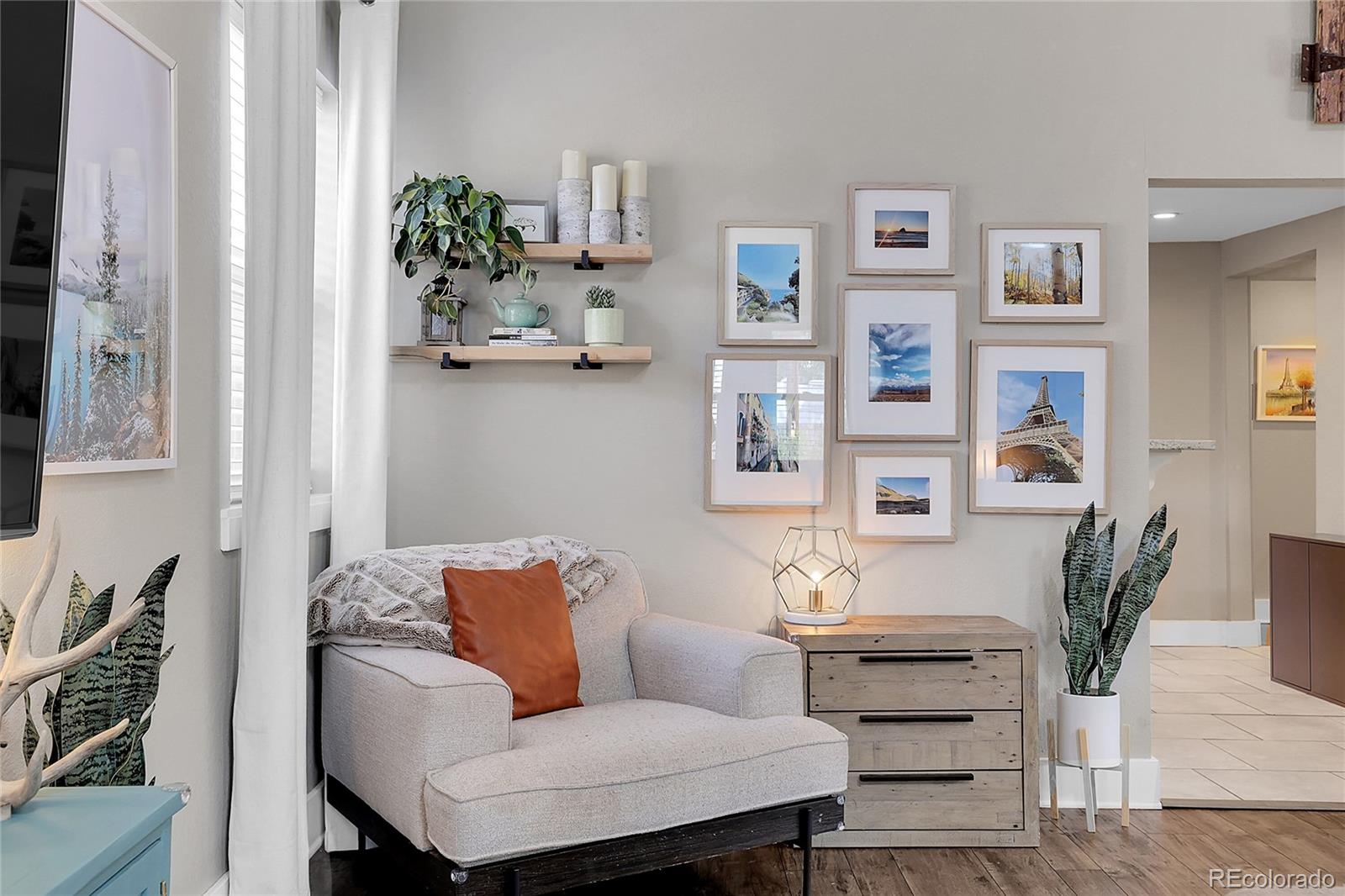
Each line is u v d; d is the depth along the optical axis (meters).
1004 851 3.05
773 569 3.51
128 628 1.40
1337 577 4.96
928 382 3.51
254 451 2.36
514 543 3.11
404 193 3.26
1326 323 5.56
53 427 1.74
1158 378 6.66
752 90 3.53
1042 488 3.52
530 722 2.57
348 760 2.61
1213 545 6.59
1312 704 5.00
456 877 2.07
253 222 2.34
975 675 3.07
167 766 2.19
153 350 2.09
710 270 3.52
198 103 2.32
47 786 1.42
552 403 3.51
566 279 3.52
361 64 3.14
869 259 3.51
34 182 1.37
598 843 2.21
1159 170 3.53
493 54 3.51
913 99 3.53
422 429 3.50
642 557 3.52
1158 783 3.47
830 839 3.07
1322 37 3.50
